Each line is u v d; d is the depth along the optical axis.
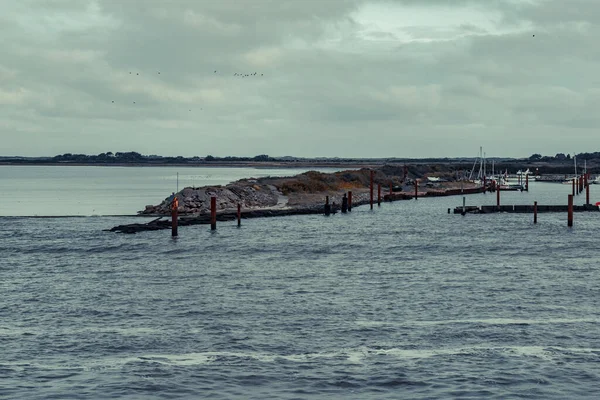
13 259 72.44
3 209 144.00
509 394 31.48
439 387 32.44
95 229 99.19
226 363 35.97
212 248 80.62
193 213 122.81
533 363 35.66
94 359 36.75
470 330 41.91
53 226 103.06
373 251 78.38
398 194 189.50
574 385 32.59
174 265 68.00
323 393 31.88
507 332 41.41
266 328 42.81
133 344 39.47
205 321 44.62
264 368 35.19
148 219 113.62
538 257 72.69
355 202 163.88
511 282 57.34
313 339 40.38
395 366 35.34
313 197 170.75
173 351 38.16
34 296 52.62
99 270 65.12
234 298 51.47
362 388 32.44
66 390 32.00
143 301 50.59
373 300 50.53
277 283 57.59
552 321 44.00
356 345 39.09
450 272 62.84
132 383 32.91
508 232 98.25
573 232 97.88
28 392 31.72
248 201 145.62
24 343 39.75
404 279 59.25
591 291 53.44
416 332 41.66
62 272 64.06
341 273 62.66
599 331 41.62
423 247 81.62
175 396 31.45
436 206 160.00
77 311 47.53
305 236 93.19
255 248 80.75
